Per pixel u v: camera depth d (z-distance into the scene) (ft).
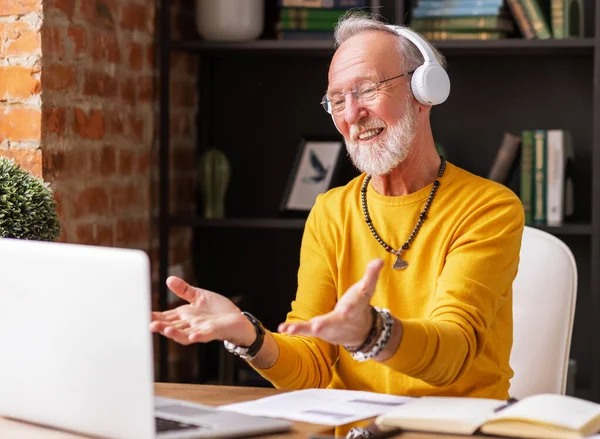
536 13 10.09
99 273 4.22
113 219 9.93
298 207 11.08
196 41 10.59
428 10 10.27
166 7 10.61
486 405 4.96
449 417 4.66
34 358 4.60
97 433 4.44
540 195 10.26
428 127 6.66
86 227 9.35
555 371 7.04
